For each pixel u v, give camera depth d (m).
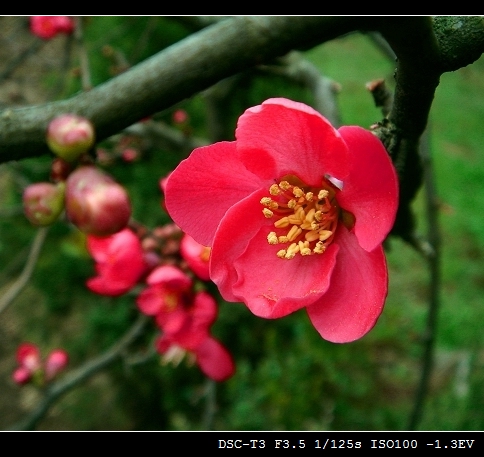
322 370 4.70
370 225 0.92
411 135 0.89
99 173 0.86
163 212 4.12
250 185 1.03
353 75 9.49
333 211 1.05
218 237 1.00
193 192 1.02
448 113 9.41
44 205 0.88
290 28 0.80
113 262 1.62
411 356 5.10
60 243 4.63
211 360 1.89
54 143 0.83
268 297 1.02
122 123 0.86
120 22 3.86
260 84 3.78
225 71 0.84
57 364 2.53
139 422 4.61
